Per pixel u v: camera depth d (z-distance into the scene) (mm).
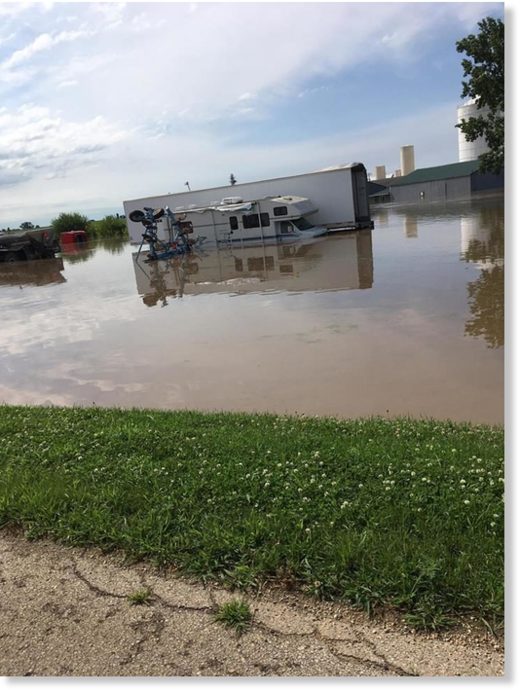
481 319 9359
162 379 8148
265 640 2502
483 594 2578
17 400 7930
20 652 2559
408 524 3238
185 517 3510
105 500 3799
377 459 4125
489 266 14352
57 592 2961
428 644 2396
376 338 8938
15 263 35656
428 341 8453
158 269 24062
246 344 9492
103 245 49812
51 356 10328
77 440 5137
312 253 22312
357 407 6312
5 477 4332
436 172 69375
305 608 2676
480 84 36375
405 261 17016
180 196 33531
